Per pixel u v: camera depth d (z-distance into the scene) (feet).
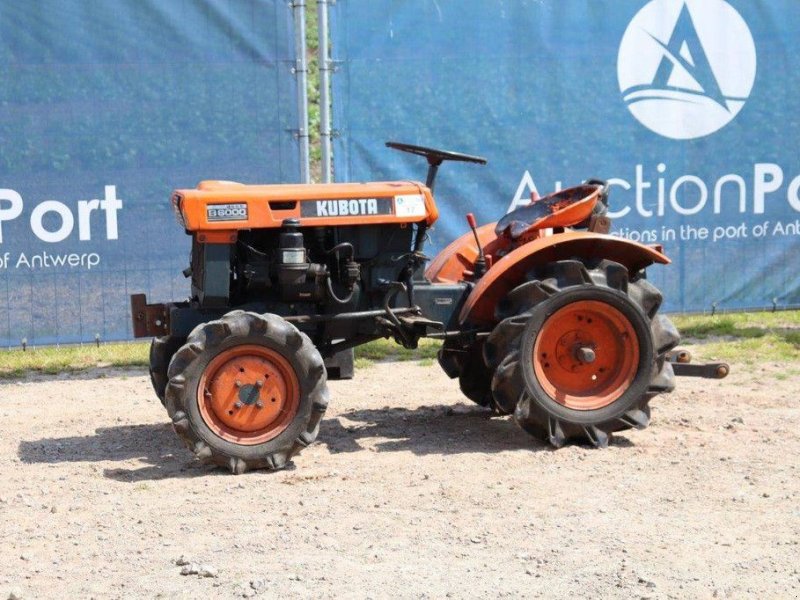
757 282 33.81
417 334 21.63
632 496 18.04
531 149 31.83
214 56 29.73
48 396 26.48
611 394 21.12
